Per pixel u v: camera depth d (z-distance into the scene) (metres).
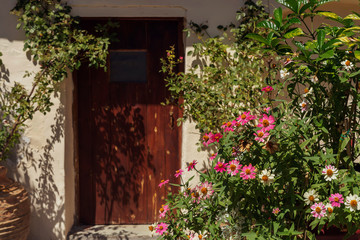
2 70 4.29
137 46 4.65
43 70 4.23
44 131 4.38
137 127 4.77
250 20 4.27
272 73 4.17
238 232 2.92
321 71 2.83
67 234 4.54
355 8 4.68
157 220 4.85
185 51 4.44
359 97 2.89
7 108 4.34
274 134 2.77
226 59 4.37
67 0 4.25
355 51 2.70
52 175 4.41
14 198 3.93
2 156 4.22
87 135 4.75
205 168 4.46
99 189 4.82
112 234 4.55
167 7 4.36
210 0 4.34
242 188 2.79
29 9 4.13
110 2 4.30
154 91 4.73
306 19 4.57
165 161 4.80
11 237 3.88
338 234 3.08
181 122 4.70
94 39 4.36
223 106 4.30
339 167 3.07
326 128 2.98
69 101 4.51
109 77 4.71
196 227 3.07
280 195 2.86
